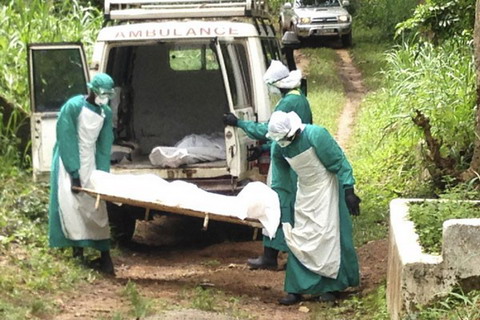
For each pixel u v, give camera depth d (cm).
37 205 1142
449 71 1463
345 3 3425
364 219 1267
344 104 2436
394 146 1595
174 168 1112
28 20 1702
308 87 2627
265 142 1130
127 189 923
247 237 1256
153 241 1266
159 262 1119
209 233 1285
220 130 1241
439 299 687
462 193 916
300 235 891
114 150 1168
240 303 892
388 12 3516
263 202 885
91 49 1702
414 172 1430
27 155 1346
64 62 1119
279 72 1015
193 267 1084
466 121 1270
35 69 1116
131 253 1167
